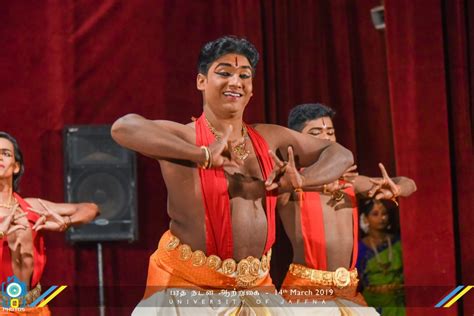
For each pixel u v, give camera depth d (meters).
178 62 8.51
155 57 8.47
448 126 8.32
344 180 6.76
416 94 8.16
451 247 8.06
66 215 7.19
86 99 8.34
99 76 8.38
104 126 7.94
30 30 8.28
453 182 8.32
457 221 8.28
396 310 8.20
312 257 6.65
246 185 5.53
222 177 5.47
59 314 8.16
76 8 8.34
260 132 5.77
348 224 6.76
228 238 5.45
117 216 7.88
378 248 8.52
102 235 7.86
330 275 6.65
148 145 5.27
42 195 8.27
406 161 8.16
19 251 6.81
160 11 8.48
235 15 8.45
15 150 7.02
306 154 5.83
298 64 8.60
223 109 5.53
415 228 8.09
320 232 6.65
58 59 8.29
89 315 8.23
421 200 8.11
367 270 8.47
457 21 8.34
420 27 8.16
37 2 8.29
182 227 5.54
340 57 8.66
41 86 8.29
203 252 5.49
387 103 8.84
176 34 8.50
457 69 8.32
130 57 8.43
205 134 5.55
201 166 5.29
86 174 7.87
